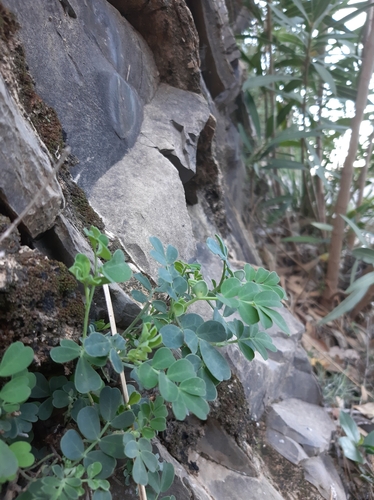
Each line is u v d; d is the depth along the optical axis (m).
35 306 0.23
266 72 0.92
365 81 0.73
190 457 0.35
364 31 0.77
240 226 0.82
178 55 0.55
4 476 0.16
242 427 0.39
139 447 0.21
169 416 0.33
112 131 0.43
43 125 0.32
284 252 0.93
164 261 0.27
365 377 0.70
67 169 0.34
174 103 0.56
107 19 0.45
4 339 0.21
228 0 0.83
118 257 0.22
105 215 0.38
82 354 0.21
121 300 0.29
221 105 0.78
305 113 0.82
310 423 0.52
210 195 0.66
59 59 0.36
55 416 0.26
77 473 0.19
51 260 0.24
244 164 0.93
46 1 0.35
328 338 0.79
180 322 0.26
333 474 0.48
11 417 0.20
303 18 0.74
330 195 0.99
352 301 0.65
